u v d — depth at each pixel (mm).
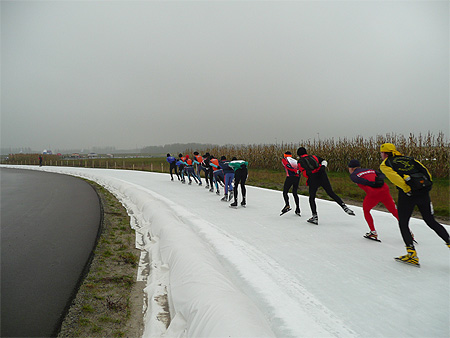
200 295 2674
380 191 4801
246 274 3766
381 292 3268
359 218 6805
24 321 3033
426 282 3494
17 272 4328
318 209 7961
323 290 3338
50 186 17312
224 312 2301
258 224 6402
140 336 2820
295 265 4066
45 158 61125
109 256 5031
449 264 4016
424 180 3738
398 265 4020
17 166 48031
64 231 6699
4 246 5578
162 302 3281
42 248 5457
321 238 5301
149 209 7527
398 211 4055
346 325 2650
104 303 3441
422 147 15500
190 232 4973
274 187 13430
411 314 2824
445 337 2467
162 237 5074
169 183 15750
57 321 3043
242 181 8406
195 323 2387
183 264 3467
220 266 3592
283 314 2836
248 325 2131
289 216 7164
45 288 3803
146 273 4293
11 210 9414
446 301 3059
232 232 5766
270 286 3436
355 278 3637
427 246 4742
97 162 52781
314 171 6070
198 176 14555
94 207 9945
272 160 24531
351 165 5168
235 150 28562
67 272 4332
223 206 8648
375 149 18234
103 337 2793
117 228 6973
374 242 5020
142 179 18734
